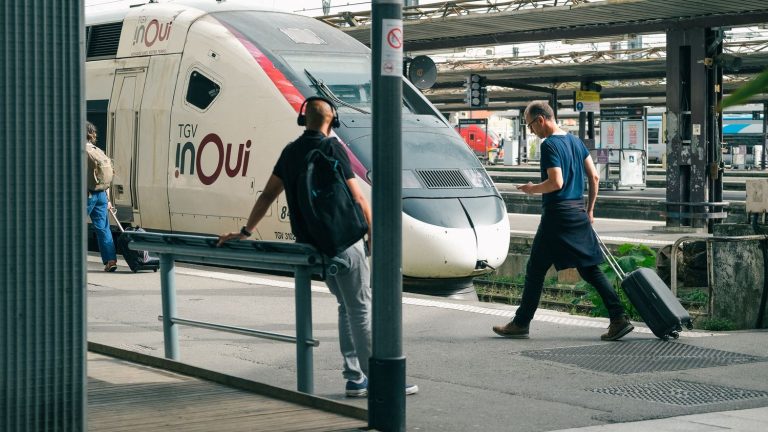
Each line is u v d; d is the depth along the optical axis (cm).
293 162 743
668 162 2688
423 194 1541
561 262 1052
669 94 2681
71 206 569
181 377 855
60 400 573
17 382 562
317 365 948
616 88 6053
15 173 557
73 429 576
